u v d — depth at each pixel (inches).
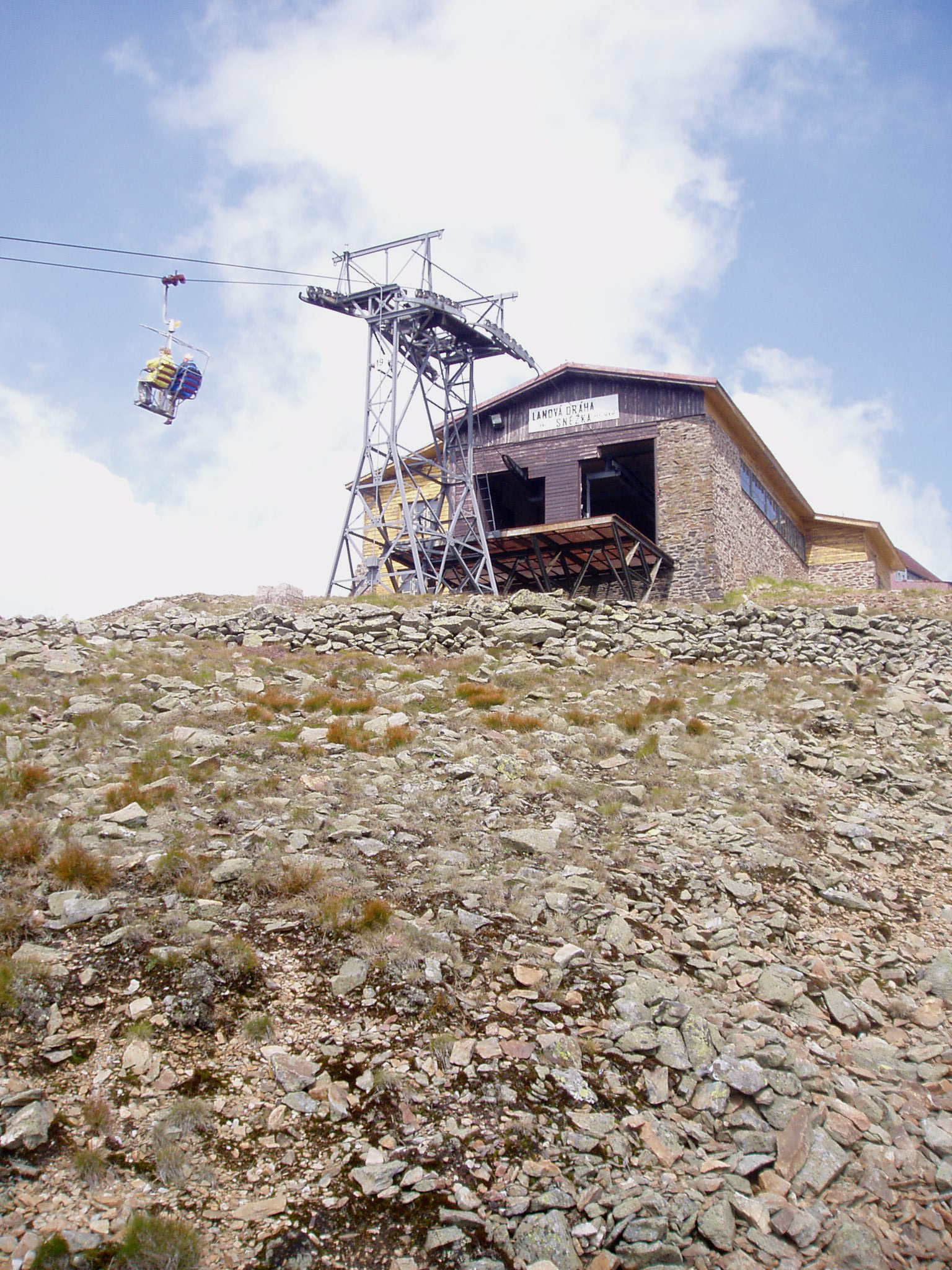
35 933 281.3
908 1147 240.1
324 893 318.0
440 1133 226.5
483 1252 197.0
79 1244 184.2
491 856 370.0
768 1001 294.4
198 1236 189.9
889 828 441.4
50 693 534.0
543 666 673.6
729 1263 201.6
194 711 524.4
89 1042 240.2
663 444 1234.0
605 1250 201.2
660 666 698.8
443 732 515.2
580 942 313.3
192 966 269.6
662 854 383.2
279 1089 233.8
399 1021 263.1
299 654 699.4
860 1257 204.8
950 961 324.8
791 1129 241.1
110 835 346.3
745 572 1304.1
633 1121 239.3
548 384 1321.4
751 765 492.4
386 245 1231.5
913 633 809.5
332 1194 206.5
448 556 1261.1
